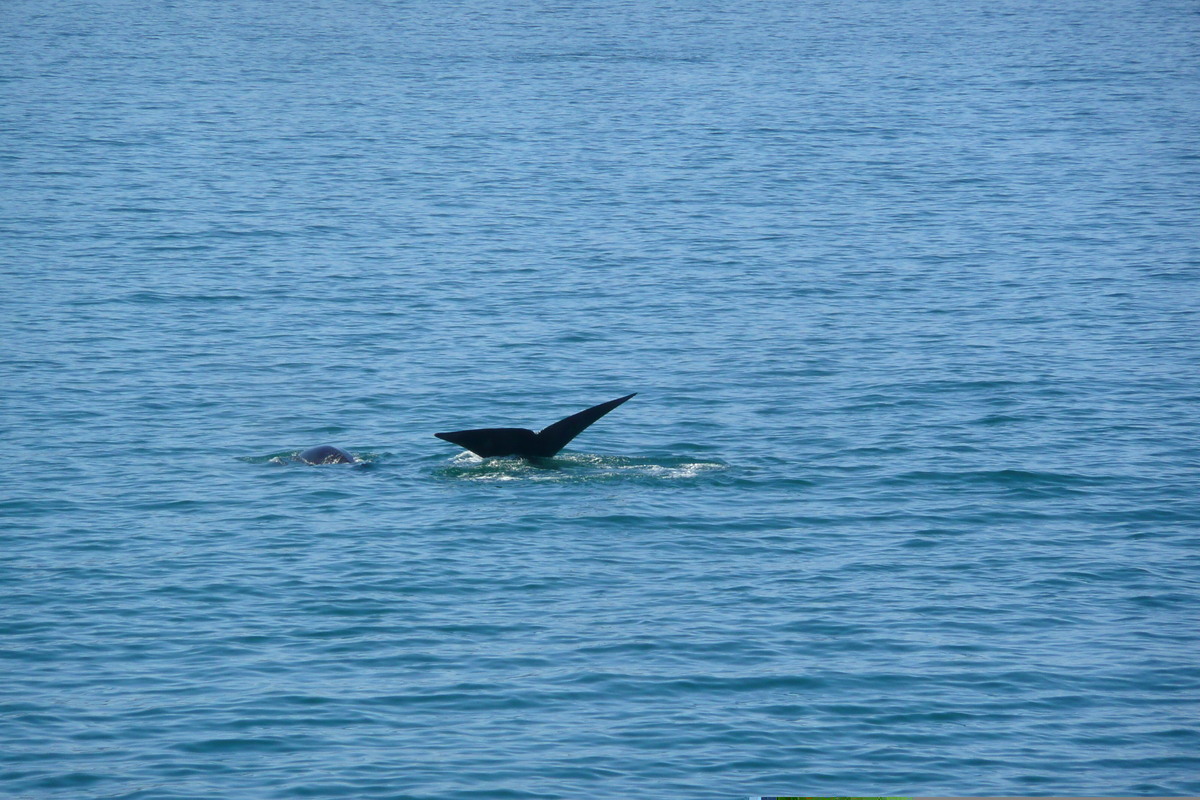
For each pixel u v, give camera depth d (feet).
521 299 492.13
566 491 301.22
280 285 509.76
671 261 555.69
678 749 192.44
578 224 629.51
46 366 401.49
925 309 479.41
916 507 294.05
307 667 216.54
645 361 414.82
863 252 573.33
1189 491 304.09
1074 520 287.07
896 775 186.50
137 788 180.75
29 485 303.07
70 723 197.88
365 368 405.80
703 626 233.35
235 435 343.46
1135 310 474.49
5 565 256.93
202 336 439.22
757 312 476.54
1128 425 352.28
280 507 290.56
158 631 229.25
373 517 284.82
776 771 186.80
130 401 370.32
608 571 257.75
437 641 226.58
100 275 519.60
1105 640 229.86
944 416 360.69
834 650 224.74
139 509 288.92
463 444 316.60
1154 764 190.39
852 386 388.78
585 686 211.00
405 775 184.34
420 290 504.43
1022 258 558.97
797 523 284.41
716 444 337.93
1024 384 388.98
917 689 211.41
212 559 261.03
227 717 199.82
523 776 184.34
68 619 233.35
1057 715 203.92
